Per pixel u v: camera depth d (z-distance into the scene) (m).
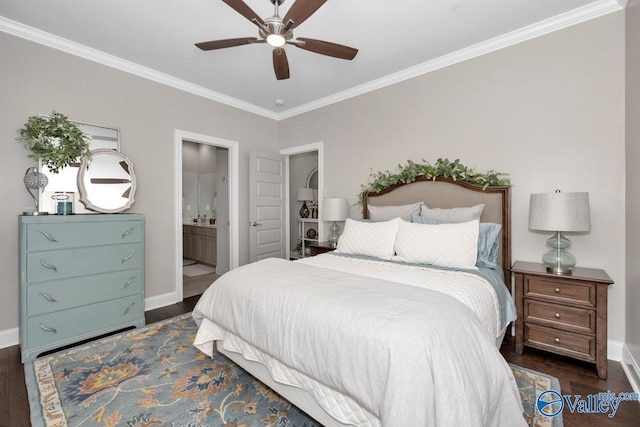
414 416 0.93
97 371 1.93
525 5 2.15
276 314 1.44
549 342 2.04
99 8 2.18
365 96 3.59
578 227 1.97
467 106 2.80
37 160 2.45
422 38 2.58
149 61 3.00
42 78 2.52
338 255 2.71
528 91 2.47
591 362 1.91
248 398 1.65
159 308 3.25
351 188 3.77
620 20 2.09
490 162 2.67
